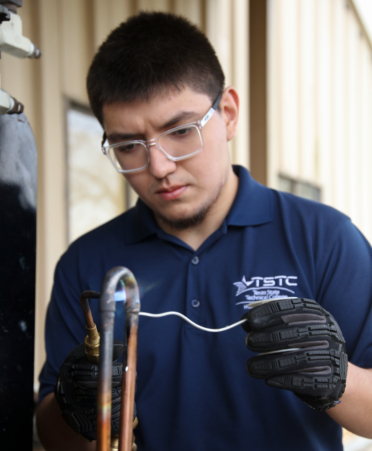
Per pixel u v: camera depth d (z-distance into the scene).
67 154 2.76
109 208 3.15
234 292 1.07
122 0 3.11
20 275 0.83
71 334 1.19
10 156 0.81
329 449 1.07
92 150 3.00
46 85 2.60
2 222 0.79
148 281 1.13
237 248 1.12
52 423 1.09
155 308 1.11
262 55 4.06
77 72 2.83
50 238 2.64
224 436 1.04
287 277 1.06
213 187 1.03
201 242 1.15
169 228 1.15
